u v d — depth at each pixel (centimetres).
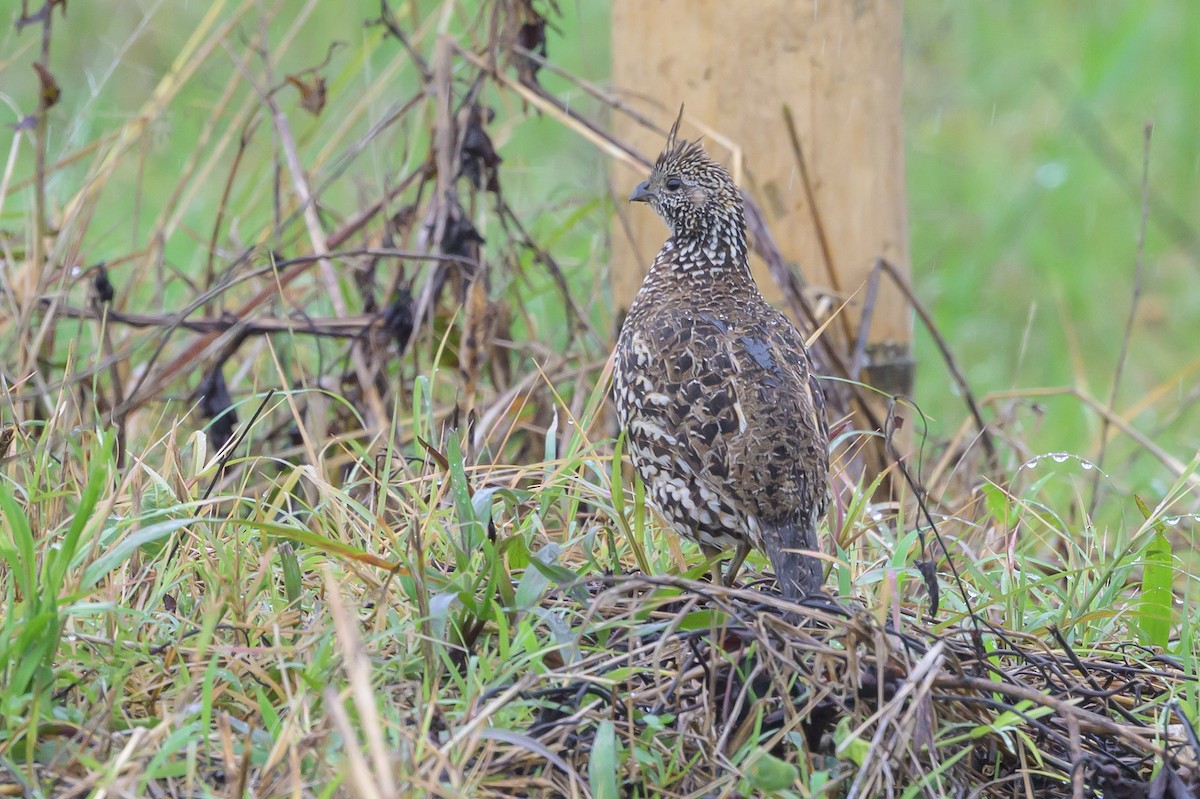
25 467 827
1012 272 1769
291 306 1145
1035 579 862
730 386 816
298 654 698
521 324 1288
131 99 1683
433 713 655
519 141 1712
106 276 1062
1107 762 687
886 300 1123
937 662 668
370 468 939
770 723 670
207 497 855
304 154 1365
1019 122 2025
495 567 693
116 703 642
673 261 948
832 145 1097
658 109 1121
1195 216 1864
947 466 1161
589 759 642
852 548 871
